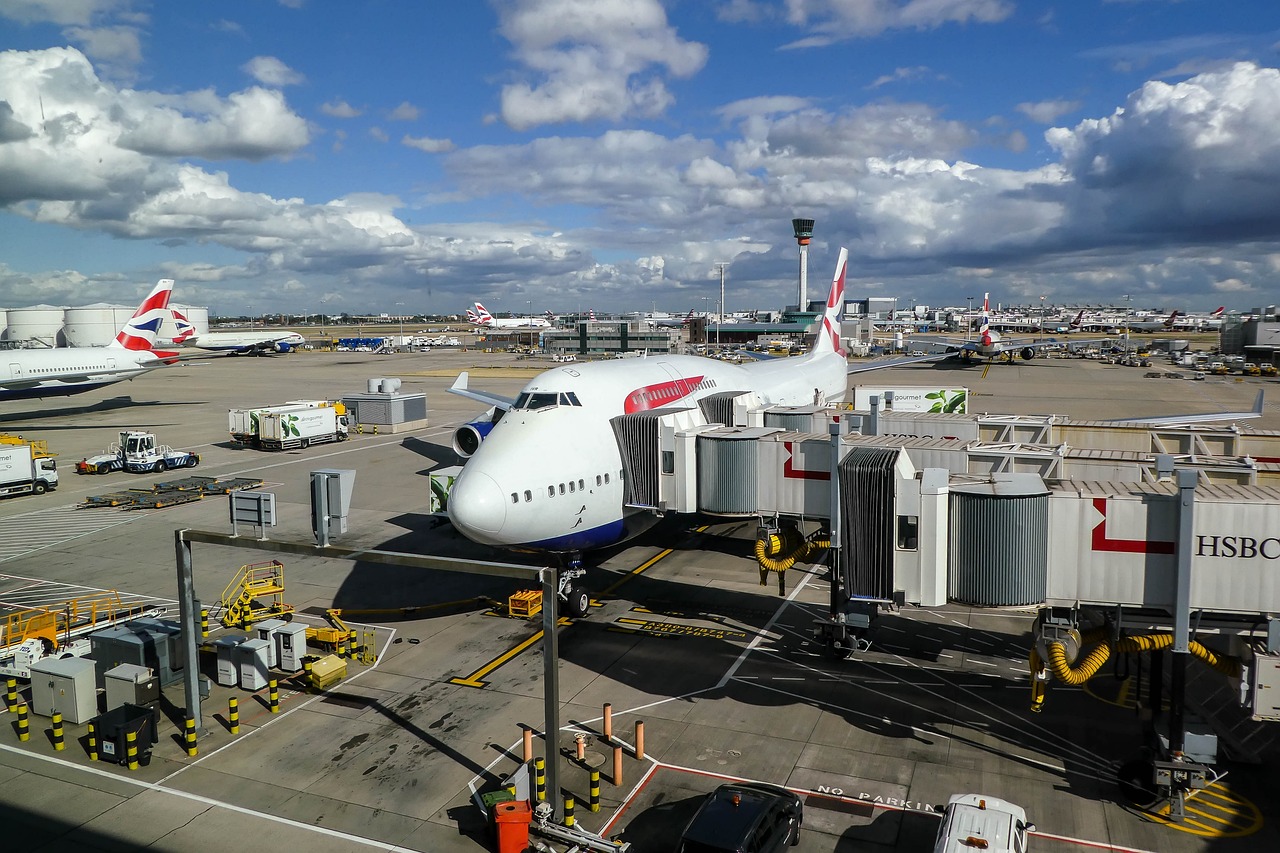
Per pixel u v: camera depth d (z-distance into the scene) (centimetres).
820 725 2109
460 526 2480
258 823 1725
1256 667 1658
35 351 7900
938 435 3462
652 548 3734
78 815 1759
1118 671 2392
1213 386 10400
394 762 1964
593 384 3070
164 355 8950
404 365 15062
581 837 1627
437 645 2678
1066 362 15012
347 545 3794
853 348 16338
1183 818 1694
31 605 3053
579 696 2294
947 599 2008
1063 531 1878
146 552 3759
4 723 2205
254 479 5309
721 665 2491
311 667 2352
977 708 2195
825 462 2448
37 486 4997
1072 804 1744
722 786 1655
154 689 2291
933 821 1686
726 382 4125
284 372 13600
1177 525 1775
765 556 2558
